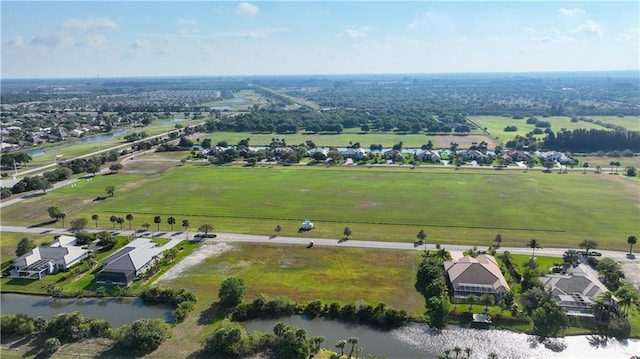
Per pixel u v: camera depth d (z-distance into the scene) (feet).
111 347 222.89
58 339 225.35
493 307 256.11
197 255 331.36
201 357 215.31
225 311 256.52
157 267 307.17
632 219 394.32
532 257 318.45
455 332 236.22
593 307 244.01
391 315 242.58
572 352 219.82
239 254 332.39
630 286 275.59
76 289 282.77
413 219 401.90
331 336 234.79
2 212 437.17
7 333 232.32
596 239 351.05
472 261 286.66
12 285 290.76
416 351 221.66
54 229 390.21
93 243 354.54
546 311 239.09
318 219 406.00
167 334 229.86
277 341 220.23
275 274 299.99
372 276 295.07
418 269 302.45
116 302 270.87
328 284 285.43
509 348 223.30
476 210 424.46
